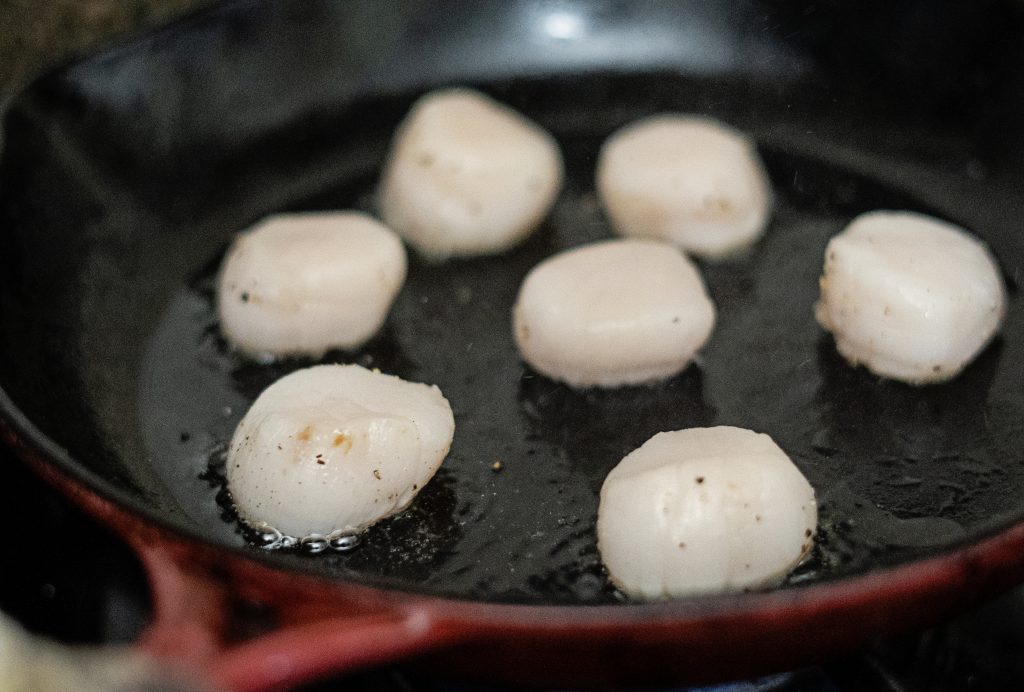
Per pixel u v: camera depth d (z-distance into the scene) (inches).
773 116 18.2
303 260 15.6
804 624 11.9
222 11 17.1
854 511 14.2
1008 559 12.1
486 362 15.6
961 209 17.1
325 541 14.1
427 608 11.8
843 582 11.8
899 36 17.6
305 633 11.6
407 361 15.7
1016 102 17.2
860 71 18.0
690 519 13.4
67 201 16.2
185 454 14.9
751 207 16.7
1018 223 16.9
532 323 15.4
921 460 14.6
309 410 14.3
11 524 14.7
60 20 18.1
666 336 15.1
